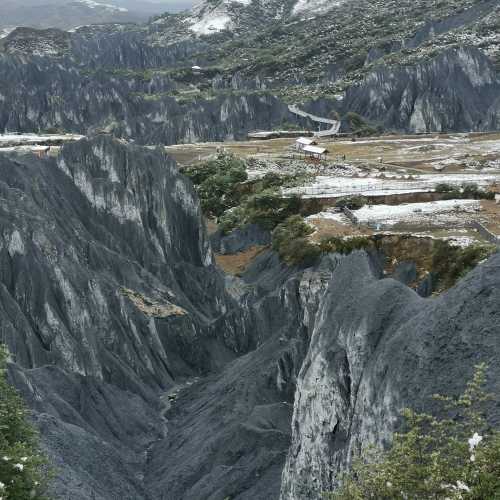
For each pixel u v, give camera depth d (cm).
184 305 7381
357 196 8950
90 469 4019
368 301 3303
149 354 6412
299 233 7919
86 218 7706
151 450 5166
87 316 5891
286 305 6569
